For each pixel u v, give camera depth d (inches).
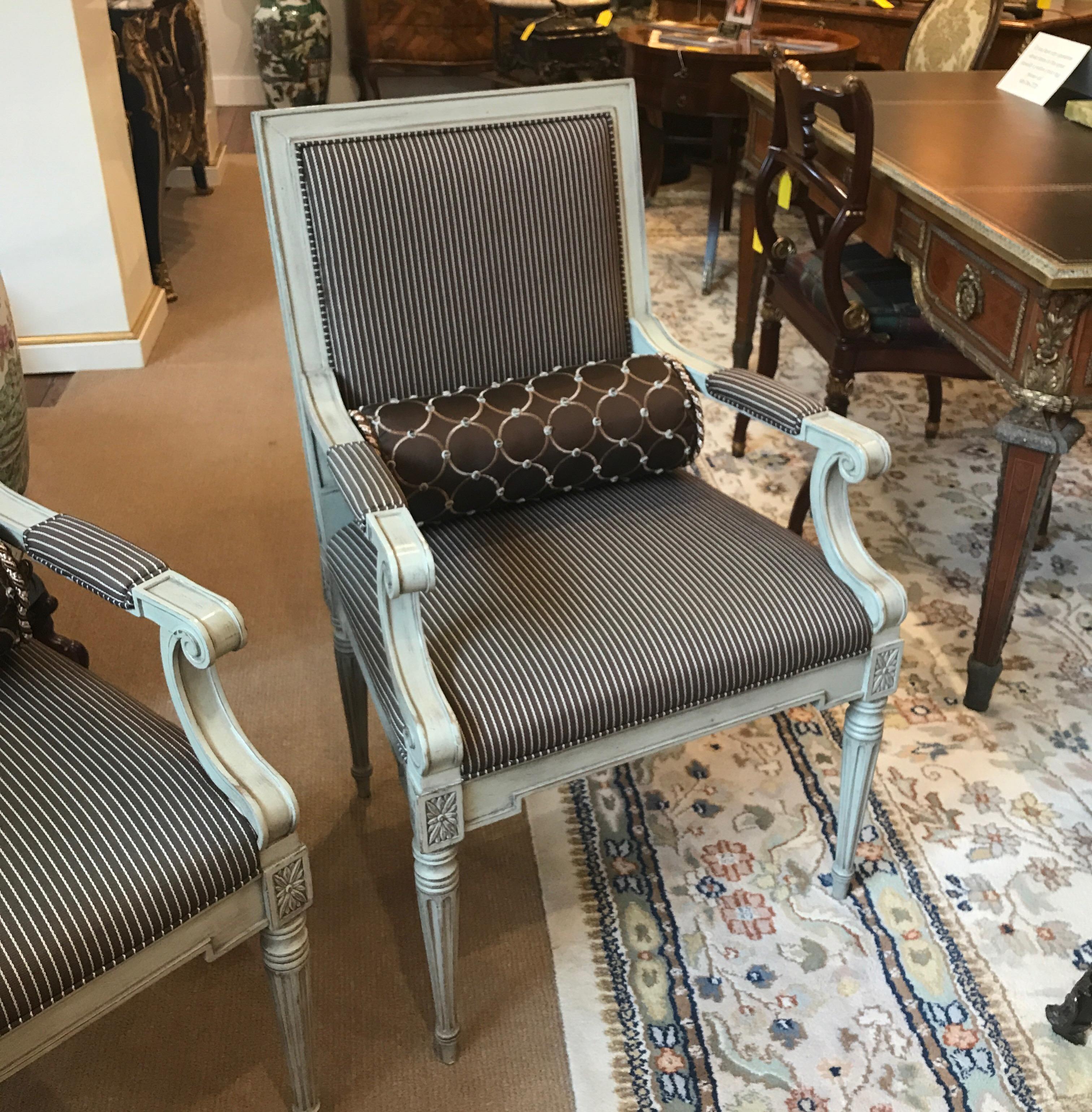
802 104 77.3
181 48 149.5
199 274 150.5
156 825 40.3
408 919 61.2
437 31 204.5
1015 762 71.4
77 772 41.8
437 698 45.8
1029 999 56.6
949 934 60.1
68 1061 53.6
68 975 37.1
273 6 202.7
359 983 57.6
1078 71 99.3
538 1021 55.6
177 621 39.5
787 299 91.7
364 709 65.1
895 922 60.7
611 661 48.8
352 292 57.8
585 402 58.6
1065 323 60.3
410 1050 54.3
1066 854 64.9
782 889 62.7
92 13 112.6
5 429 66.1
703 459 105.3
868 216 82.6
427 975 58.1
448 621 50.6
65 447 108.0
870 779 58.0
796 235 157.6
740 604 52.1
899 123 89.1
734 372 60.2
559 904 61.8
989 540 93.7
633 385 59.9
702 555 55.5
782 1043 54.5
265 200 56.3
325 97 215.9
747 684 51.1
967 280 68.2
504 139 59.5
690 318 134.3
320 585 88.8
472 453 56.1
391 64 207.5
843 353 81.6
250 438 110.7
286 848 42.6
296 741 73.1
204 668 39.4
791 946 59.4
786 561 55.2
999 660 73.2
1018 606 86.1
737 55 127.4
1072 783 69.9
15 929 36.6
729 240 159.6
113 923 38.0
